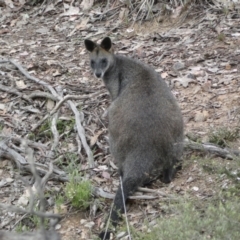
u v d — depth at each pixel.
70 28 16.81
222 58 13.84
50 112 12.32
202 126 11.35
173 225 6.93
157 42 15.27
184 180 9.80
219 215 6.83
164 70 13.80
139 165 9.41
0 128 12.24
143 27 16.16
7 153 11.17
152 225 8.79
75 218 9.52
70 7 17.64
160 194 9.44
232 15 15.62
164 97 9.85
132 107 9.74
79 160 11.02
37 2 18.33
